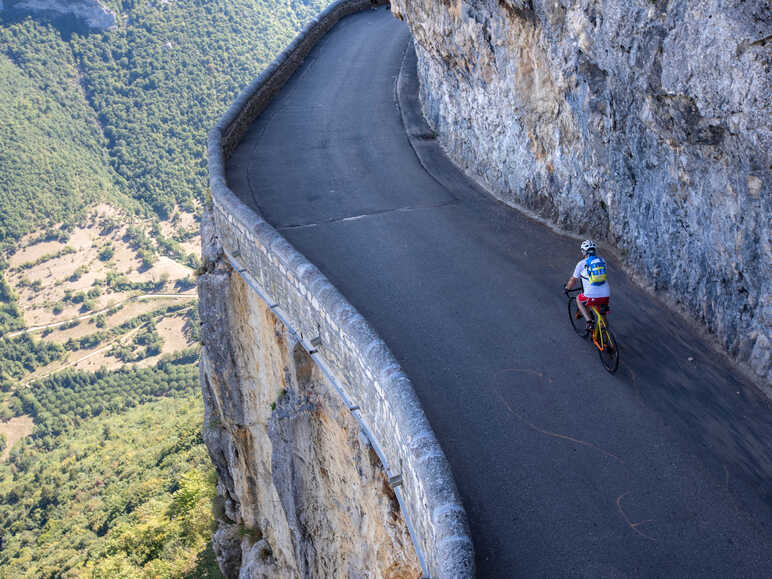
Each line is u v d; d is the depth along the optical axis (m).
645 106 8.39
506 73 12.85
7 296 192.12
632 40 8.01
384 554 8.25
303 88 24.73
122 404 148.00
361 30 33.47
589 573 5.79
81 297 193.00
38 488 96.06
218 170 14.11
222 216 12.95
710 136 7.30
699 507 6.39
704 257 8.41
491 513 6.48
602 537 6.13
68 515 75.50
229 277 13.41
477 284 10.95
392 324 9.93
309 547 11.70
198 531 35.06
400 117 20.95
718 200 7.62
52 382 161.25
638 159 9.43
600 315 8.44
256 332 12.82
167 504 51.06
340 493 10.09
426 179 16.23
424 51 18.02
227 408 15.12
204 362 18.14
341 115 21.48
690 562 5.84
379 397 6.86
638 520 6.29
